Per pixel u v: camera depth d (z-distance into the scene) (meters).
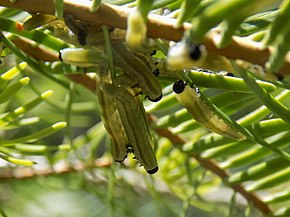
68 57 0.17
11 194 0.36
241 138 0.18
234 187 0.24
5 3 0.17
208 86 0.19
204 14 0.13
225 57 0.15
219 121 0.18
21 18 0.21
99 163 0.29
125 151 0.18
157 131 0.24
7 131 0.31
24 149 0.23
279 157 0.22
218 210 0.31
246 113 0.34
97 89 0.17
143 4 0.14
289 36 0.13
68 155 0.29
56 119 0.32
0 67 0.24
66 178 0.30
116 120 0.18
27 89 0.30
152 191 0.27
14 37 0.21
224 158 0.26
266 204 0.25
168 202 0.32
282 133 0.21
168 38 0.15
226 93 0.21
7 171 0.29
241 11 0.13
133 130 0.17
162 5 0.16
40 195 0.36
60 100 0.32
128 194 0.30
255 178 0.23
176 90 0.17
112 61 0.16
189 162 0.26
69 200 0.41
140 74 0.17
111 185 0.27
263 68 0.15
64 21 0.16
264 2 0.13
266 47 0.15
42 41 0.20
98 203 0.41
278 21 0.13
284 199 0.24
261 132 0.20
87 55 0.17
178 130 0.24
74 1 0.16
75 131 0.45
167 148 0.28
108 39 0.16
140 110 0.18
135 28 0.14
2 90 0.21
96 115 0.40
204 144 0.23
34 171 0.29
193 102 0.17
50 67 0.22
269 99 0.16
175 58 0.13
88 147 0.31
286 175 0.24
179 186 0.29
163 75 0.19
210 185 0.29
